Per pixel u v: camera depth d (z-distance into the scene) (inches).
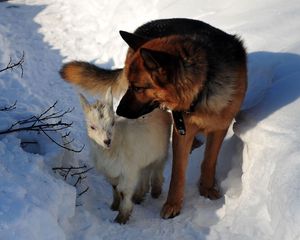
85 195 100.5
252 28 134.0
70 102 140.4
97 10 188.1
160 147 98.3
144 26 113.1
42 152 99.5
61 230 80.7
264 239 84.0
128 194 95.1
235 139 110.2
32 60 158.1
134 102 91.0
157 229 95.2
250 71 120.6
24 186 84.4
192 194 105.6
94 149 93.7
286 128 95.3
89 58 163.8
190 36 94.5
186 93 88.9
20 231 76.0
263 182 91.4
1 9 197.6
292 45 122.8
